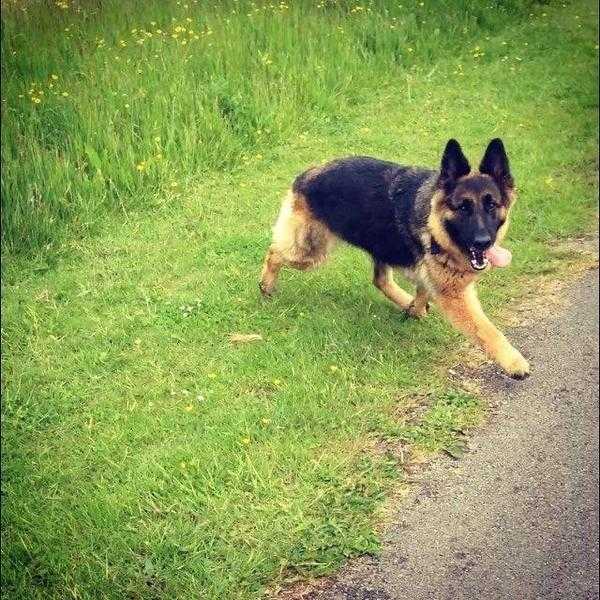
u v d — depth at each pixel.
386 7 4.56
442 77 4.68
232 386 2.56
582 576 2.00
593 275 3.14
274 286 3.02
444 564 2.03
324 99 4.26
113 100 3.80
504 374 2.63
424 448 2.34
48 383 2.62
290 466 2.25
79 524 2.12
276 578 2.00
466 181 2.53
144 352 2.73
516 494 2.21
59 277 3.14
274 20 4.13
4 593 1.97
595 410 2.47
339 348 2.69
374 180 2.75
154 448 2.33
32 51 3.72
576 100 4.63
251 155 3.98
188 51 3.97
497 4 5.39
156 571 2.01
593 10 5.72
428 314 2.91
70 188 3.49
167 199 3.62
